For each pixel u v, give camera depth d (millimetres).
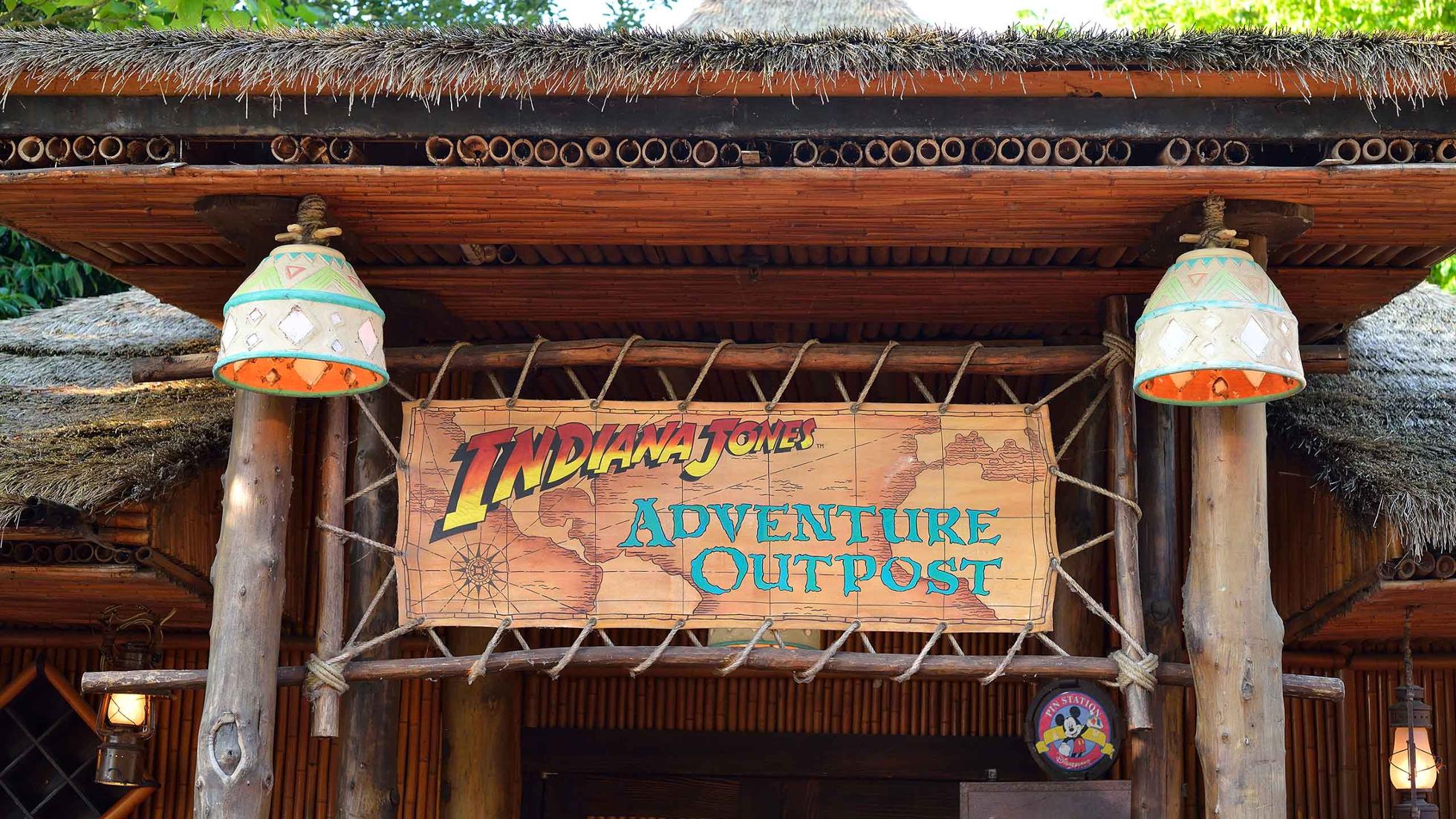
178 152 4527
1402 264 5430
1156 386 4719
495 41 4301
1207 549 4730
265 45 4324
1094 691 5656
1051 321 6137
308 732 7047
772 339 6555
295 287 4414
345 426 5164
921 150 4449
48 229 5043
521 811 7203
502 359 5250
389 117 4441
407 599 5027
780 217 4844
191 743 7082
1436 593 5605
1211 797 4605
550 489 5113
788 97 4379
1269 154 4715
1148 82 4309
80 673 7125
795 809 7184
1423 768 6051
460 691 6617
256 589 4766
